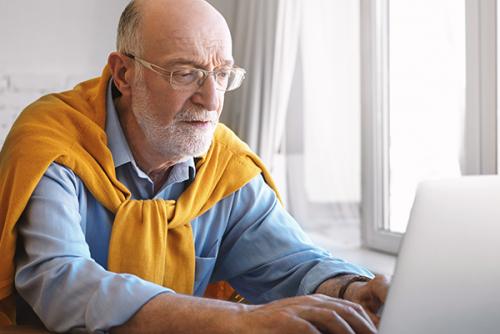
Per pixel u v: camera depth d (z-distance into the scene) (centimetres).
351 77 271
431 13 232
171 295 80
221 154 129
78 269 88
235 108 320
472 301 52
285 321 71
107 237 116
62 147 110
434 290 53
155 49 112
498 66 204
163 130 114
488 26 205
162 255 116
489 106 207
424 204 57
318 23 285
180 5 113
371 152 262
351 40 270
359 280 102
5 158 108
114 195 114
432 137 234
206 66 112
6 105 336
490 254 53
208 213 127
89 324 80
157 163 120
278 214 130
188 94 112
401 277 54
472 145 214
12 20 339
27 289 92
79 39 352
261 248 126
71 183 108
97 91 125
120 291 81
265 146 294
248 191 130
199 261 125
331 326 71
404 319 52
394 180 256
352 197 274
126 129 121
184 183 126
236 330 72
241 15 315
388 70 255
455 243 54
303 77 294
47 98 124
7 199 103
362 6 262
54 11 347
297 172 298
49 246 95
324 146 285
